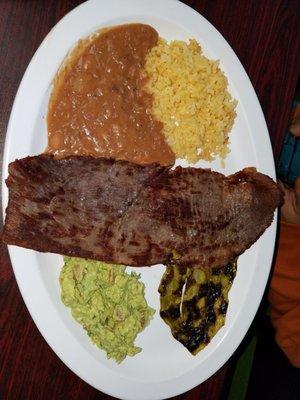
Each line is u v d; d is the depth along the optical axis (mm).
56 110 234
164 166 250
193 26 263
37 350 252
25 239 220
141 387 261
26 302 229
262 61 299
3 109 236
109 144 244
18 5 238
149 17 251
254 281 286
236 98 279
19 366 249
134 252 242
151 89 257
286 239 399
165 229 246
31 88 223
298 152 378
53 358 257
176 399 289
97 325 246
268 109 305
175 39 265
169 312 267
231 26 287
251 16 291
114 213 238
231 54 274
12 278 242
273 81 304
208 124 271
